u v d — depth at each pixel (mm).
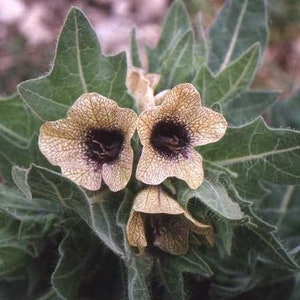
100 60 132
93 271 147
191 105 120
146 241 124
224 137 131
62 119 121
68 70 132
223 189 125
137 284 120
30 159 147
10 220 143
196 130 122
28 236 141
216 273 155
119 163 120
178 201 121
